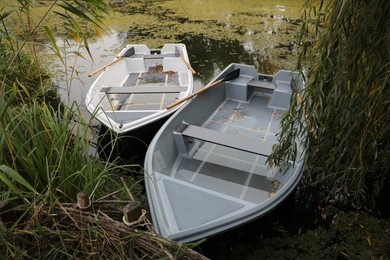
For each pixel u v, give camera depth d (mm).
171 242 1072
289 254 1883
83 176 1349
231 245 1858
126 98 3617
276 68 4797
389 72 1266
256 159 2645
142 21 6977
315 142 1963
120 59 4188
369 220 2109
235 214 1635
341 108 1549
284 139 1936
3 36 1964
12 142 1295
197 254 1070
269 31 6285
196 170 2514
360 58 1316
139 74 4391
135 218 1102
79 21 6590
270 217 1969
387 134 1681
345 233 2025
